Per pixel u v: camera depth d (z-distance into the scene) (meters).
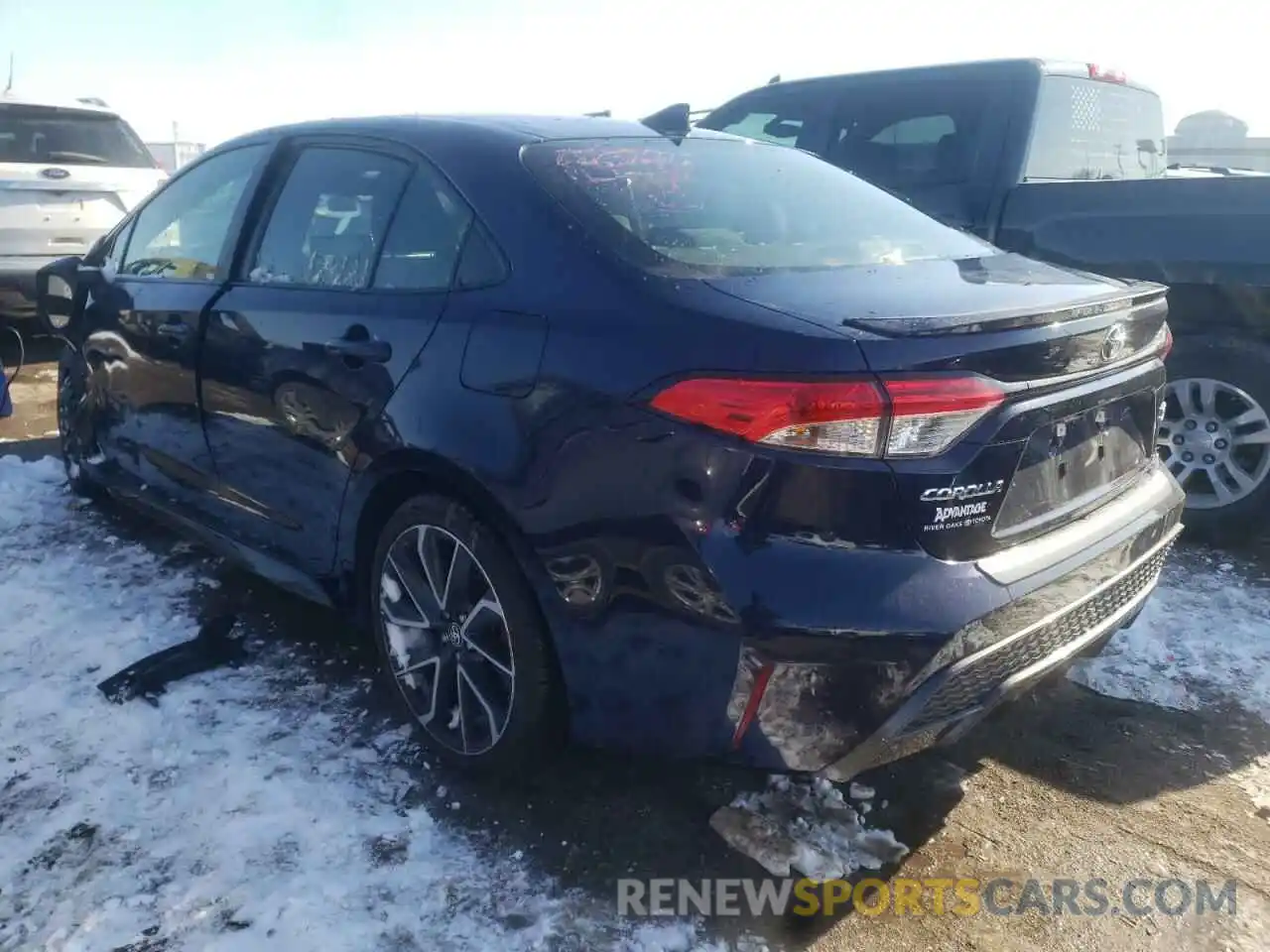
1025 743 3.01
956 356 2.13
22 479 5.06
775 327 2.16
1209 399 4.24
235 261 3.45
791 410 2.07
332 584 3.12
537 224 2.61
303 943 2.22
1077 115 5.12
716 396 2.12
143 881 2.39
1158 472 2.96
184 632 3.56
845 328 2.14
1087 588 2.45
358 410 2.80
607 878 2.44
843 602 2.08
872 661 2.10
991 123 4.92
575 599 2.36
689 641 2.20
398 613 2.89
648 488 2.20
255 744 2.93
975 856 2.54
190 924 2.27
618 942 2.26
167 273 3.84
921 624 2.09
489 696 2.66
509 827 2.61
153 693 3.16
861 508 2.10
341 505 2.95
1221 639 3.57
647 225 2.63
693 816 2.66
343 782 2.77
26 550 4.22
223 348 3.32
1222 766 2.90
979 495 2.18
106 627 3.58
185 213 3.86
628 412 2.23
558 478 2.33
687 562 2.16
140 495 4.05
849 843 2.58
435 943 2.24
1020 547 2.32
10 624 3.58
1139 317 2.63
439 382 2.58
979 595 2.16
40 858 2.46
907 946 2.26
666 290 2.34
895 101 5.30
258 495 3.33
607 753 2.89
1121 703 3.21
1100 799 2.76
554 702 2.55
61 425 4.77
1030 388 2.26
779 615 2.09
